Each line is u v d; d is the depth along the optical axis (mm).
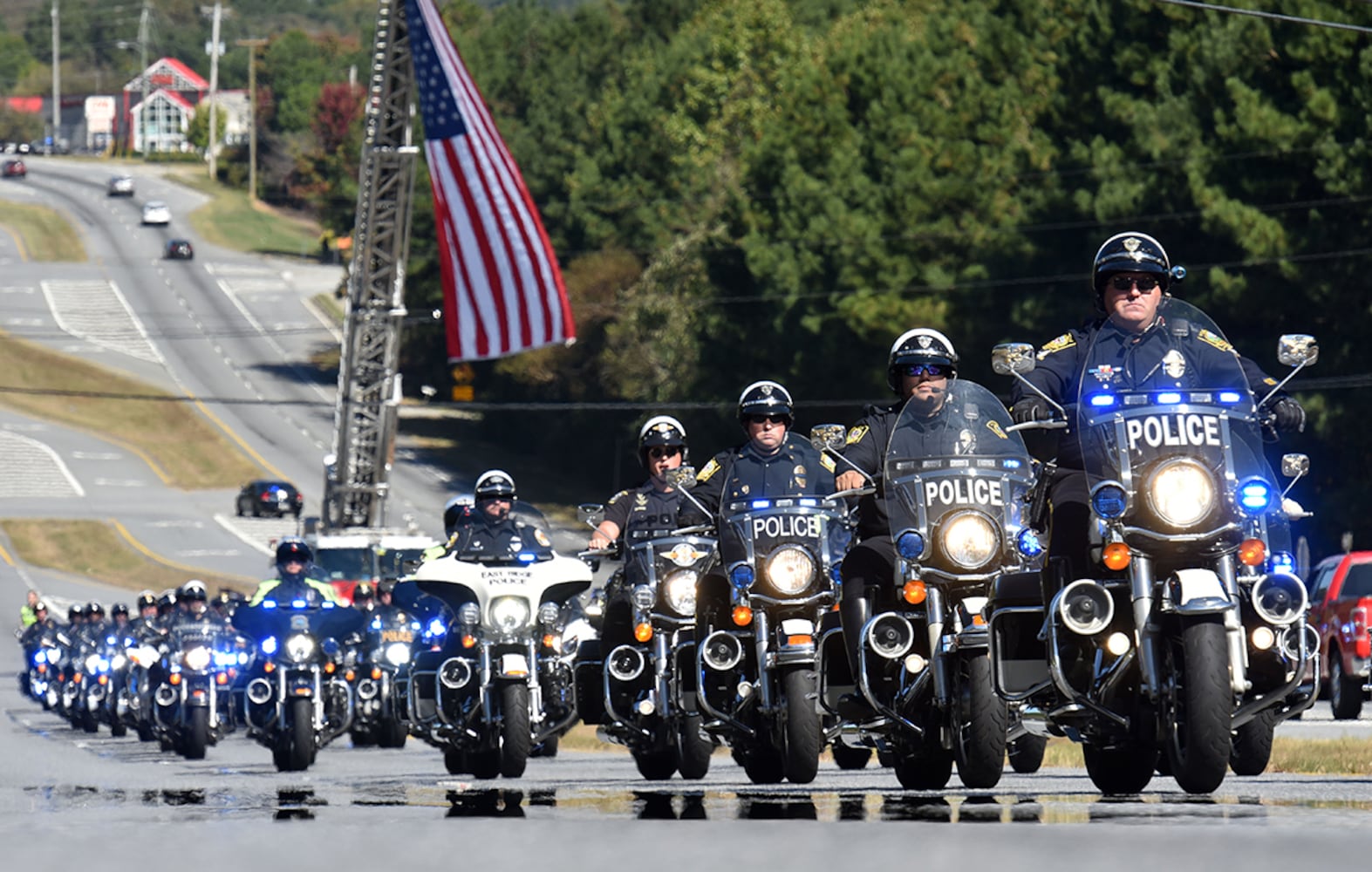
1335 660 81000
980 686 32406
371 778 50625
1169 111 176375
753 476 41312
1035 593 30969
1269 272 166375
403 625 79250
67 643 122500
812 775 38719
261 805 32188
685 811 29203
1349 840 21688
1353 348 165500
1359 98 162625
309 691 60562
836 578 40312
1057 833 22953
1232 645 27984
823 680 36844
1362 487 162125
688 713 44719
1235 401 28938
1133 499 28344
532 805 31297
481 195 123188
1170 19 186125
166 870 19391
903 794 33281
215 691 69562
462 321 124250
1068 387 30344
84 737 101812
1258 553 28016
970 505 33500
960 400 34219
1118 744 30625
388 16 184875
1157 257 29547
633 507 48750
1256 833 22750
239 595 79625
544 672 51844
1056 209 192125
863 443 35281
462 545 52969
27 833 24469
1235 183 171875
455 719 52031
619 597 48469
